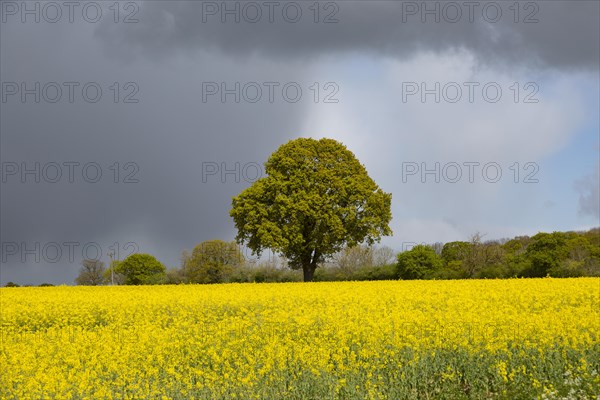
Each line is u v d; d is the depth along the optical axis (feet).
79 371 46.73
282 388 42.24
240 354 50.72
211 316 73.82
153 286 123.24
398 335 51.21
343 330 54.39
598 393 38.88
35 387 41.98
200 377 43.68
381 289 93.81
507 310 63.05
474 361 45.57
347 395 40.24
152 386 41.93
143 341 54.60
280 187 155.12
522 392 41.04
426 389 42.63
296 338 56.49
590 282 95.04
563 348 46.68
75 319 76.48
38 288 128.57
